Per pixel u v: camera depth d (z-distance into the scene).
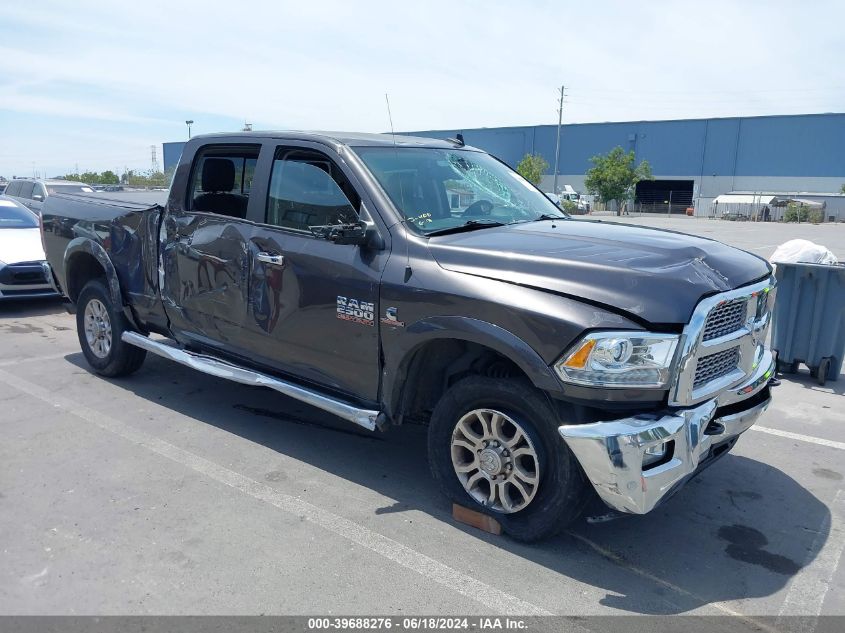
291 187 4.47
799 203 53.06
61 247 6.41
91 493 4.11
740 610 3.16
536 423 3.43
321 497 4.14
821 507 4.19
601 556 3.57
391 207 4.01
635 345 3.12
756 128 62.09
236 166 4.85
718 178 64.25
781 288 6.70
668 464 3.21
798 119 60.47
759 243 25.05
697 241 4.01
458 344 3.83
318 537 3.67
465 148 5.25
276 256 4.40
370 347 3.98
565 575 3.38
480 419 3.65
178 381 6.29
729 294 3.38
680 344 3.15
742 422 3.71
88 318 6.30
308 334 4.29
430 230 4.00
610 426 3.12
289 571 3.36
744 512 4.10
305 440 5.01
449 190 4.48
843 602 3.24
